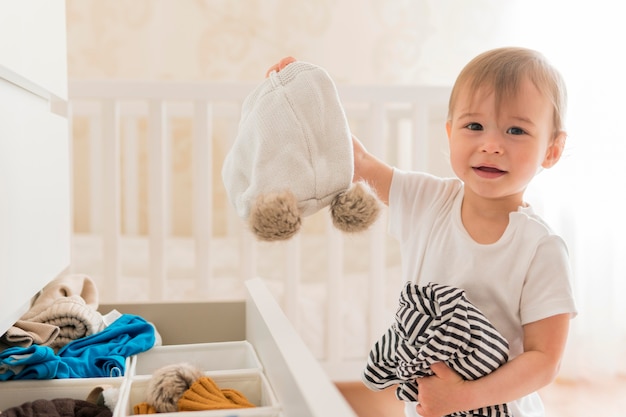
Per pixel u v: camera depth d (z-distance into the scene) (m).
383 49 2.69
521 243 0.86
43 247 0.92
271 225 0.74
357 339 1.77
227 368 1.03
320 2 2.66
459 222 0.93
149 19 2.60
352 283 1.94
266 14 2.64
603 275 2.00
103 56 2.60
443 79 2.72
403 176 1.03
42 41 0.91
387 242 2.14
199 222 1.65
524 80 0.86
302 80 0.82
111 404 0.80
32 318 1.03
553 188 2.04
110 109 1.60
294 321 1.72
